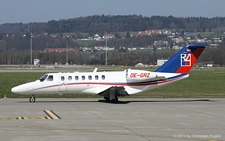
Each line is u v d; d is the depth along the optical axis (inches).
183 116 1670.8
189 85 4065.0
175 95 2908.5
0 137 1178.6
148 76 2343.8
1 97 2706.7
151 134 1243.8
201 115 1708.9
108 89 2276.1
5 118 1584.6
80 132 1270.9
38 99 2529.5
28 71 6968.5
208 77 5472.4
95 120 1536.7
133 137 1193.4
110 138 1176.2
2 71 6993.1
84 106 2073.1
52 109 1915.6
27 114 1715.1
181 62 2411.4
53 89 2321.6
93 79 2347.4
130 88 2368.4
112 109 1929.1
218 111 1863.9
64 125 1407.5
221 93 3147.1
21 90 2297.0
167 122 1497.3
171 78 2400.3
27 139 1151.6
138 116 1663.4
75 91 2354.8
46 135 1214.9
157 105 2150.6
